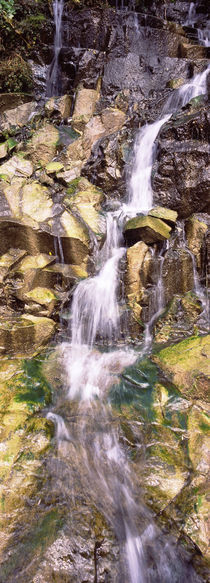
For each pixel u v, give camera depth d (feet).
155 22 24.64
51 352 13.52
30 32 23.71
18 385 11.84
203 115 15.65
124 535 8.64
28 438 10.18
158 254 15.02
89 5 25.73
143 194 17.37
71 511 8.86
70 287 14.62
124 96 20.83
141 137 18.42
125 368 12.75
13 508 8.77
